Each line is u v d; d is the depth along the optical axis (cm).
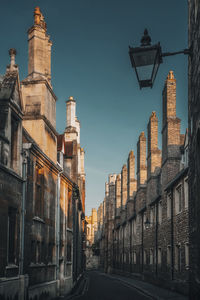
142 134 3872
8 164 1292
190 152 1021
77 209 3450
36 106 1817
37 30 1947
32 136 1777
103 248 8750
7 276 1250
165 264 2597
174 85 2628
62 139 2489
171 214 2405
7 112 1298
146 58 643
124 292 2516
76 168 3117
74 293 2405
